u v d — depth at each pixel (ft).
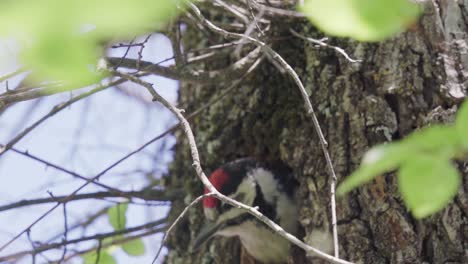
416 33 23.22
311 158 25.08
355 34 10.62
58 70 9.22
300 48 26.96
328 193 24.07
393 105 23.32
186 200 30.63
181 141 32.22
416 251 21.53
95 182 28.25
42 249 26.96
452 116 21.83
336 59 25.30
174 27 25.08
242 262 30.19
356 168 23.47
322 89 25.32
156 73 24.86
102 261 29.66
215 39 30.17
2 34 8.81
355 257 22.47
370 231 22.57
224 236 30.25
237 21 29.48
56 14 8.73
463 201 20.81
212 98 30.73
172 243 31.14
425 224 21.50
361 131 23.59
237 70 26.63
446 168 10.70
